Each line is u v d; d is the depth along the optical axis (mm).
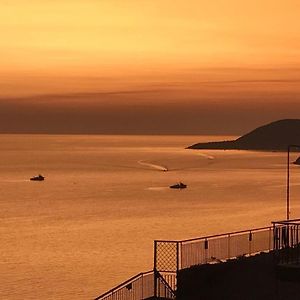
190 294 41125
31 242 128375
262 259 43531
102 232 143125
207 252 44562
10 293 80125
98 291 79750
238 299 40406
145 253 108938
